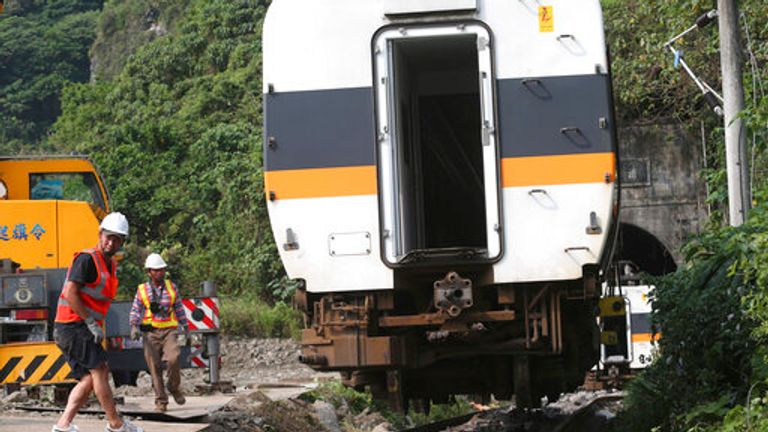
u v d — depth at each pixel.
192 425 23.27
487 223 21.09
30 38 164.62
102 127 94.31
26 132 154.62
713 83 53.59
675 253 60.03
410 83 24.09
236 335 62.25
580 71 21.11
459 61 24.34
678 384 23.38
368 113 21.38
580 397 43.19
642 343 49.00
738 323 21.34
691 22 48.91
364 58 21.44
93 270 19.02
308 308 22.12
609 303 23.59
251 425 25.98
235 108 88.69
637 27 57.88
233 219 74.94
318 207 21.34
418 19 21.36
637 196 60.53
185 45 99.50
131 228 80.44
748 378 20.19
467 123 26.11
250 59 94.00
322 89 21.47
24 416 25.80
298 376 47.84
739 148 32.34
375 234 21.23
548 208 20.98
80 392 19.47
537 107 21.12
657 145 60.34
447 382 24.70
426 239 26.28
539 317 21.53
